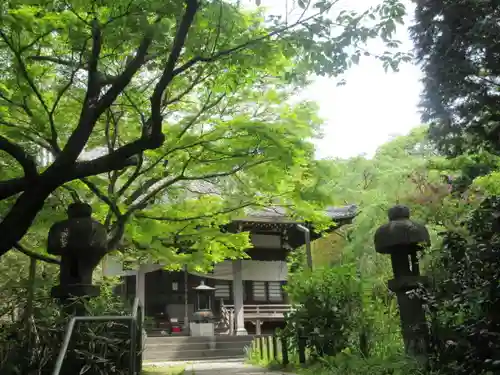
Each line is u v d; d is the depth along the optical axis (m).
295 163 8.09
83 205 7.57
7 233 5.59
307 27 5.89
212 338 18.27
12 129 8.14
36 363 6.73
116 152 6.06
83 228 7.12
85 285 7.09
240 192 10.30
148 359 16.25
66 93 8.48
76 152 5.86
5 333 7.46
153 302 24.69
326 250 22.86
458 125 8.04
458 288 5.74
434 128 8.52
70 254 7.23
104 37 6.08
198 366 12.23
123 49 7.01
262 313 22.05
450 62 7.54
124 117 9.75
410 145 17.72
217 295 23.61
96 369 6.74
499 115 7.57
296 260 24.78
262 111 8.88
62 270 7.28
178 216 9.90
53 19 6.14
